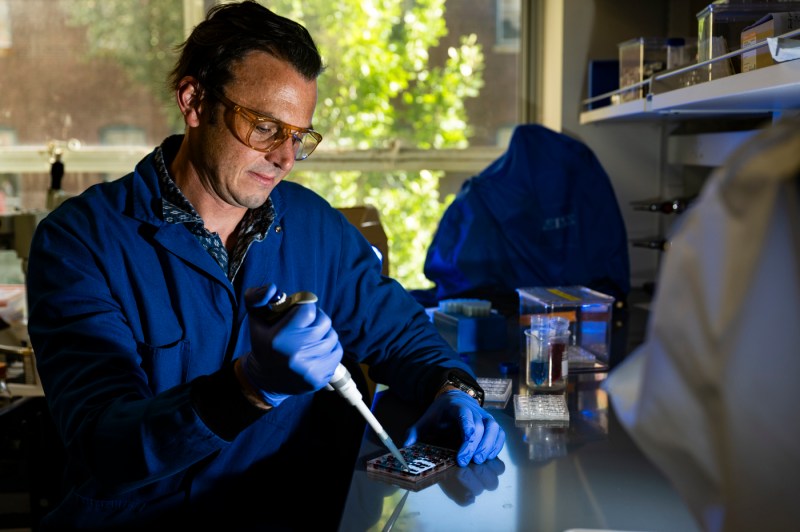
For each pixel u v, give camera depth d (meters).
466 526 0.94
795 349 0.49
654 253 2.65
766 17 1.41
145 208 1.30
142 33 2.79
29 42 2.78
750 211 0.47
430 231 2.92
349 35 2.79
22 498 1.97
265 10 1.29
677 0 2.53
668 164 2.60
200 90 1.26
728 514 0.52
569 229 2.29
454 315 1.93
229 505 1.32
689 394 0.52
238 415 0.98
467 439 1.15
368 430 1.31
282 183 1.52
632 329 2.06
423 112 2.85
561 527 0.93
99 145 2.84
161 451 0.98
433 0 2.79
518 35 2.81
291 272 1.43
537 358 1.54
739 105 1.76
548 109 2.75
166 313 1.30
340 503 1.49
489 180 2.35
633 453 1.19
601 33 2.56
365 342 1.52
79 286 1.22
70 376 1.12
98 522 1.27
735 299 0.47
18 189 2.85
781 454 0.50
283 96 1.24
